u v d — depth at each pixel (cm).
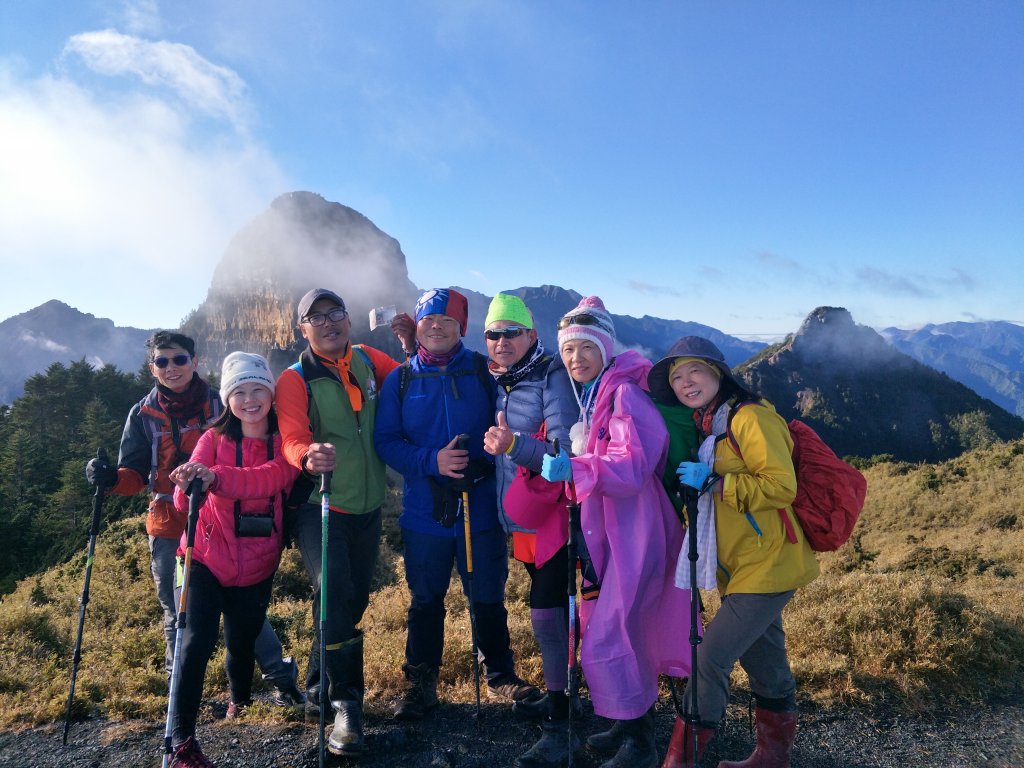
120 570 1013
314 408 369
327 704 383
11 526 3203
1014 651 489
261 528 348
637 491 304
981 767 347
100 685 450
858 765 350
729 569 308
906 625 500
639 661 309
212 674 470
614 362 334
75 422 6794
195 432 424
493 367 381
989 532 1532
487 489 384
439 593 392
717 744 363
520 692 385
